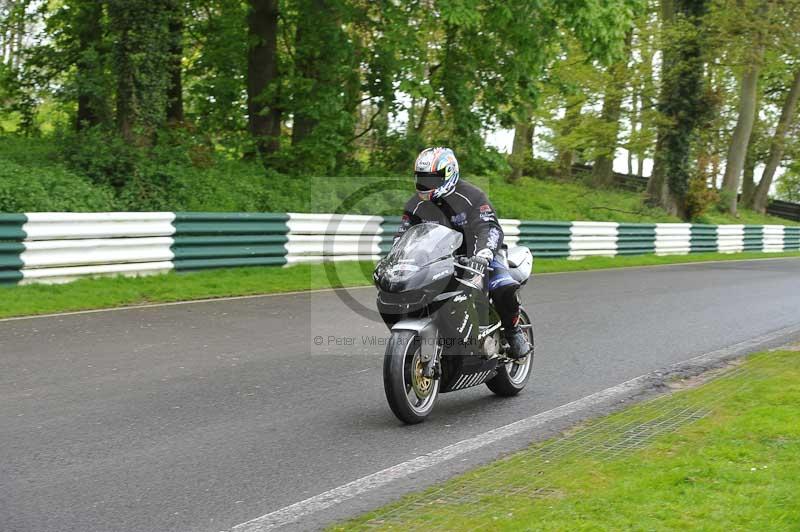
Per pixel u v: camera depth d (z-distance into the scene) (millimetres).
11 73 19859
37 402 5949
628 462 4648
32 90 20250
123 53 15047
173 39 15531
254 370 7121
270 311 9906
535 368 7621
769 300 12617
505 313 6227
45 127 22375
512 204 23188
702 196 27453
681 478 4191
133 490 4395
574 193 29359
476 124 19188
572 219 23469
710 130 29625
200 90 19875
